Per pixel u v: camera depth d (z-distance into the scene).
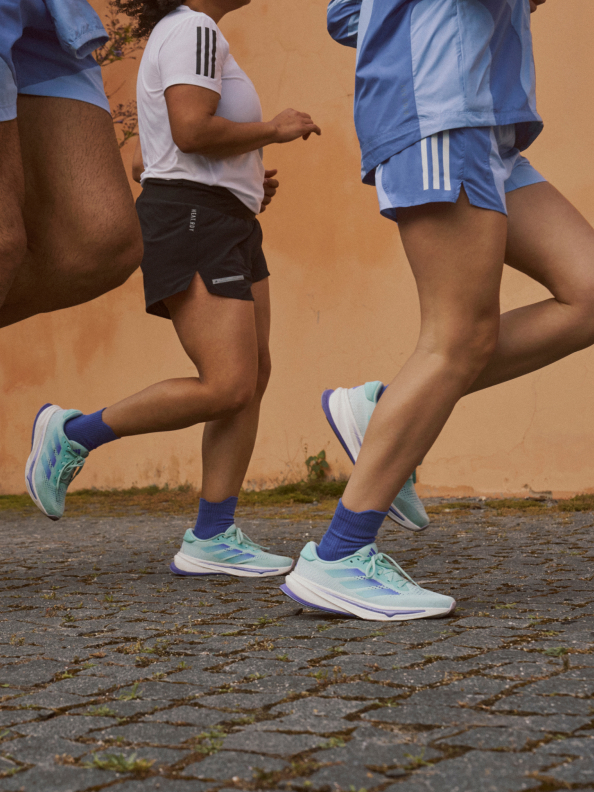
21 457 7.22
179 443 6.46
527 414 4.97
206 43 2.32
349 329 5.70
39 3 1.68
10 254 1.56
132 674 1.31
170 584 2.33
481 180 1.62
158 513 5.03
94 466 6.85
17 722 1.07
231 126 2.32
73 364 6.96
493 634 1.51
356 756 0.92
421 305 1.70
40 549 3.34
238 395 2.32
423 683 1.21
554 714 1.05
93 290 1.84
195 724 1.05
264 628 1.66
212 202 2.33
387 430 1.69
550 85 4.95
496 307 1.68
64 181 1.74
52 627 1.71
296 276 5.93
